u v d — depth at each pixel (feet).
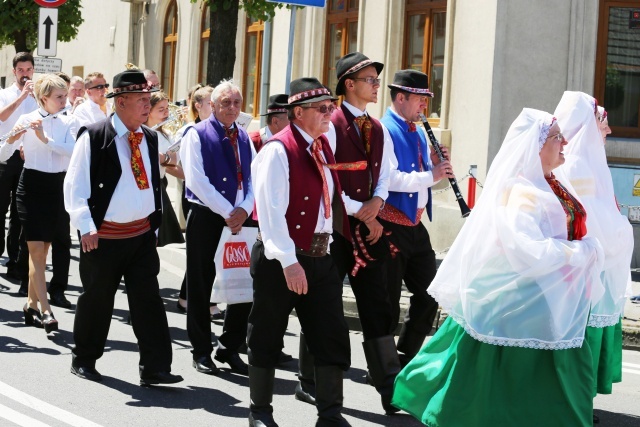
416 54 51.93
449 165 25.17
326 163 20.94
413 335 25.85
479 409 19.72
